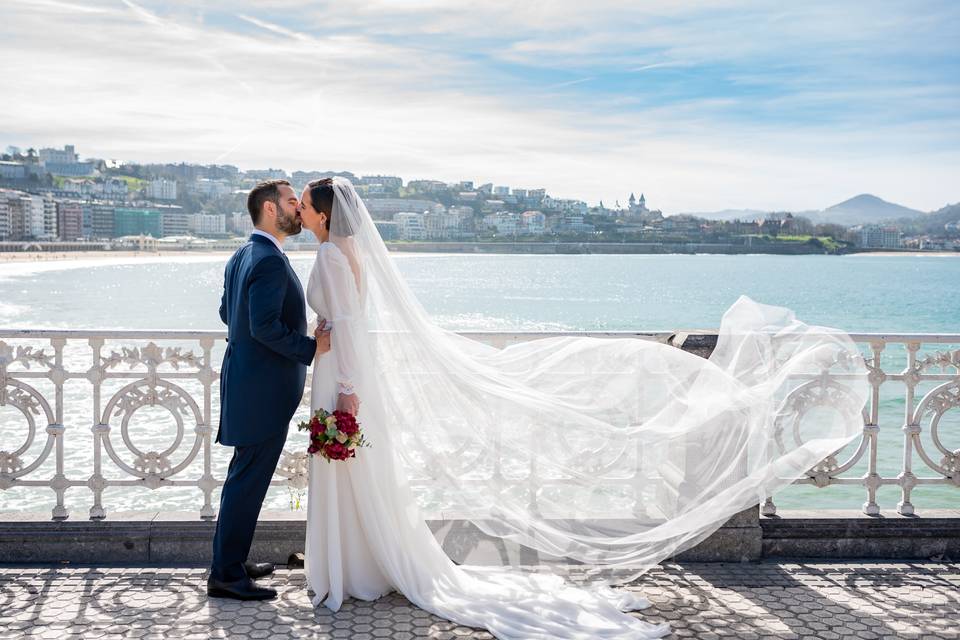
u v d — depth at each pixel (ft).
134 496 29.91
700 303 188.55
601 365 14.29
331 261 13.25
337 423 12.78
